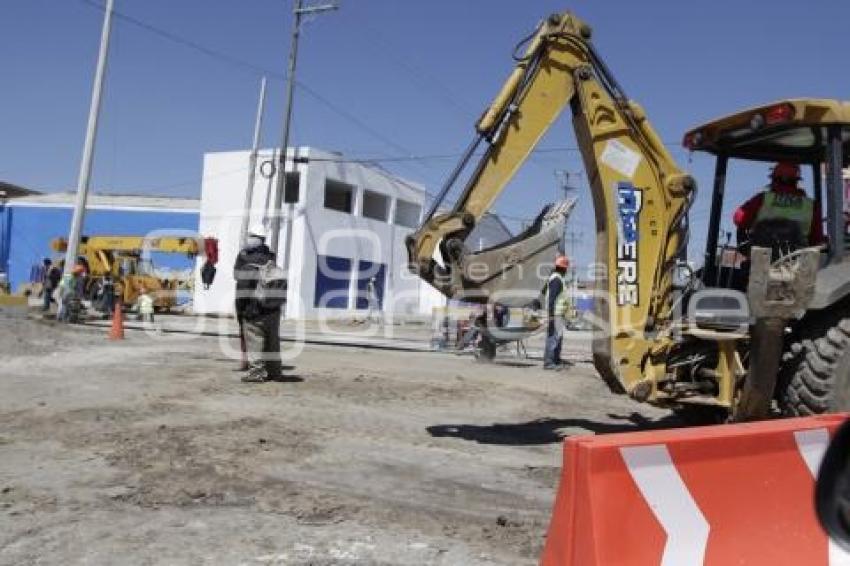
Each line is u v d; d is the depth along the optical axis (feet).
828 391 22.94
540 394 39.86
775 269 22.74
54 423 27.40
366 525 18.25
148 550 16.30
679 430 12.39
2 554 15.87
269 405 32.09
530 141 25.45
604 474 11.07
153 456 23.21
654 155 26.40
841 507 9.86
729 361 24.88
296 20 112.16
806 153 28.04
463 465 24.17
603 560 10.81
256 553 16.31
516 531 18.19
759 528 12.22
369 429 28.60
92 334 64.13
